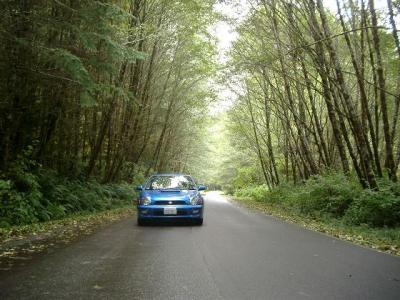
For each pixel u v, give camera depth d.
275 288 5.38
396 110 18.02
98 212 17.59
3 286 5.27
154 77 28.77
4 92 12.15
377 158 16.14
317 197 17.80
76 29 11.73
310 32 17.31
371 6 15.00
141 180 32.31
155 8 21.72
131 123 24.58
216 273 6.17
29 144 15.00
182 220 13.81
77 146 19.98
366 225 13.12
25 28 11.58
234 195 56.59
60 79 12.80
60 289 5.17
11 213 11.72
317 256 7.74
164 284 5.51
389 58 18.55
